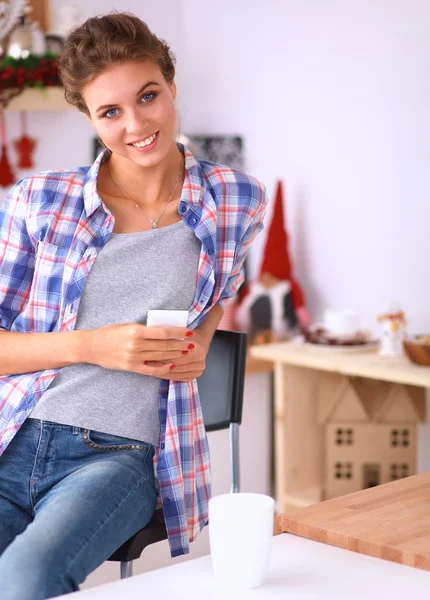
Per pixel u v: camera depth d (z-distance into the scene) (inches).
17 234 59.9
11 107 123.8
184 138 134.6
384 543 40.2
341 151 125.3
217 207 61.8
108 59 54.8
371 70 120.0
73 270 58.6
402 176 117.3
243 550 37.2
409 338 106.8
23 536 48.7
